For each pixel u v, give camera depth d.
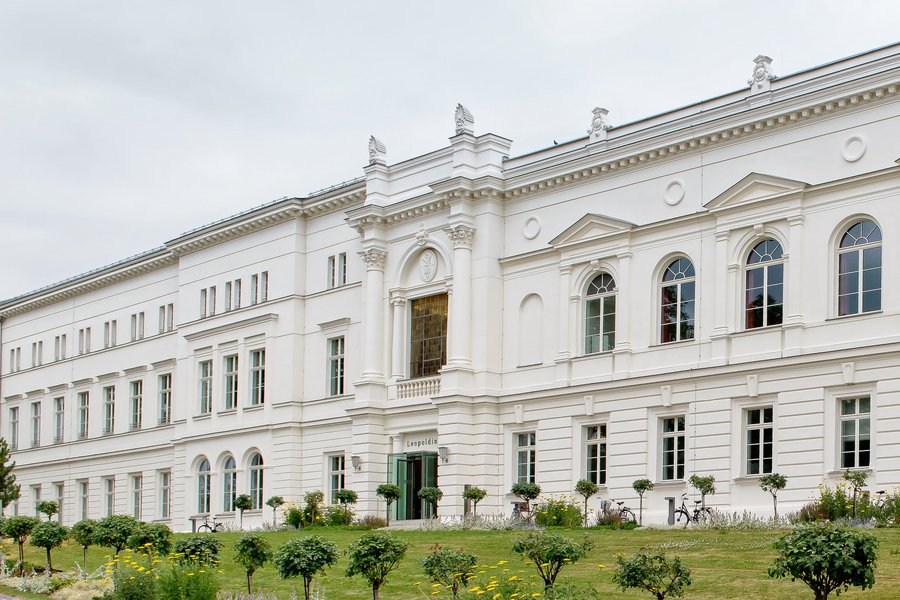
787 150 39.81
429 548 34.19
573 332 45.34
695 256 42.06
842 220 38.22
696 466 40.91
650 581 21.59
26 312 80.69
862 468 36.94
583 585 25.92
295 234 57.03
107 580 29.05
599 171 45.09
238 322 59.03
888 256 37.00
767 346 39.50
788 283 39.16
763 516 38.31
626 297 43.84
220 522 58.50
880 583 23.89
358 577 29.47
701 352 41.41
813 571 19.62
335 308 54.94
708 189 41.91
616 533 36.22
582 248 45.38
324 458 54.44
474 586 25.19
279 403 56.41
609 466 43.56
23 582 31.14
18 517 36.09
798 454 38.25
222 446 59.25
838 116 38.62
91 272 73.19
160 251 66.62
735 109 41.31
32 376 79.06
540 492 44.16
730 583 25.19
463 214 48.28
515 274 47.81
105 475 70.94
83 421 74.12
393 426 50.72
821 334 38.31
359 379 52.19
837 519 34.62
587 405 44.41
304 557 25.05
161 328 67.50
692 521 38.97
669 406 42.06
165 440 65.81
